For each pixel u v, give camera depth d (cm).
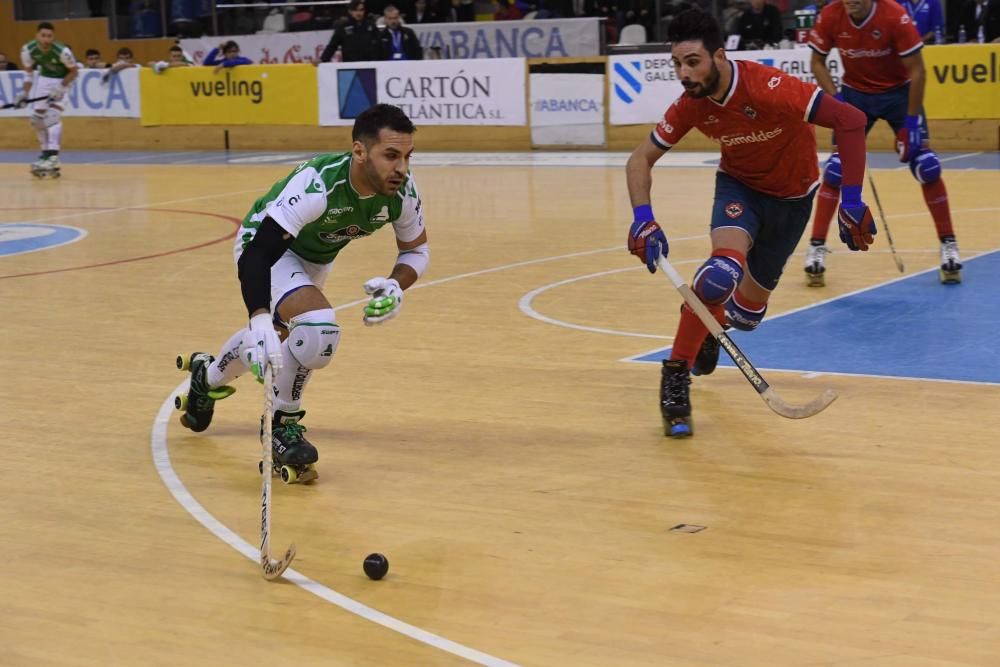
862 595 458
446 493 586
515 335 908
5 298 1094
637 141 2189
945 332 874
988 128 1959
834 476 594
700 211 1502
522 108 2259
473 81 2289
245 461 643
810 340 869
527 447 654
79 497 590
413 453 649
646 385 768
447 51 2581
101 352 885
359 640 429
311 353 586
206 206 1727
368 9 2727
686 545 513
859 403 714
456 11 2730
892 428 665
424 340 898
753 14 2206
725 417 698
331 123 2420
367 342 896
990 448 627
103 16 3194
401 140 550
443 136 2341
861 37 1040
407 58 2405
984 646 414
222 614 454
